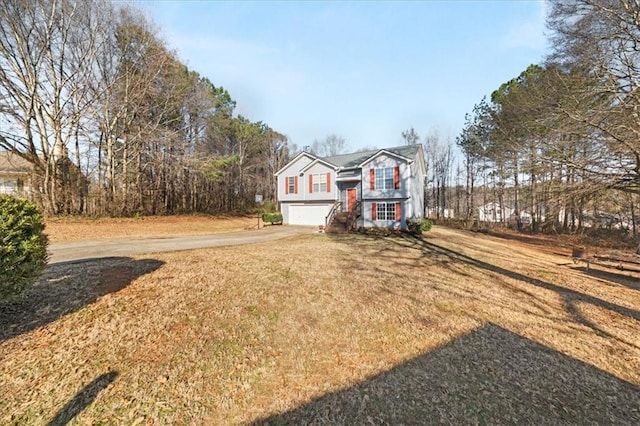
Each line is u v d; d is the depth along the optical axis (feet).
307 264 28.27
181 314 15.81
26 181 62.18
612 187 38.91
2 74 53.16
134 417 9.01
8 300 12.90
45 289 17.66
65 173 62.39
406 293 21.36
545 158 43.86
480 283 24.79
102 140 69.62
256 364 12.09
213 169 85.61
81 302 16.29
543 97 42.27
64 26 59.06
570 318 18.12
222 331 14.48
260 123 140.56
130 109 71.61
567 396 10.64
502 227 89.76
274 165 145.79
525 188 69.82
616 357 13.61
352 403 9.92
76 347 12.41
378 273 26.40
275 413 9.39
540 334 15.75
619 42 35.19
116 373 10.98
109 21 63.82
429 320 16.96
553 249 52.03
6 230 12.53
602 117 35.12
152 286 19.36
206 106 90.07
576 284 25.76
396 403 9.96
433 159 129.49
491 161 86.63
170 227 64.49
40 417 8.86
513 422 9.22
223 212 106.22
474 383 11.21
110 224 59.93
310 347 13.57
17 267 12.88
